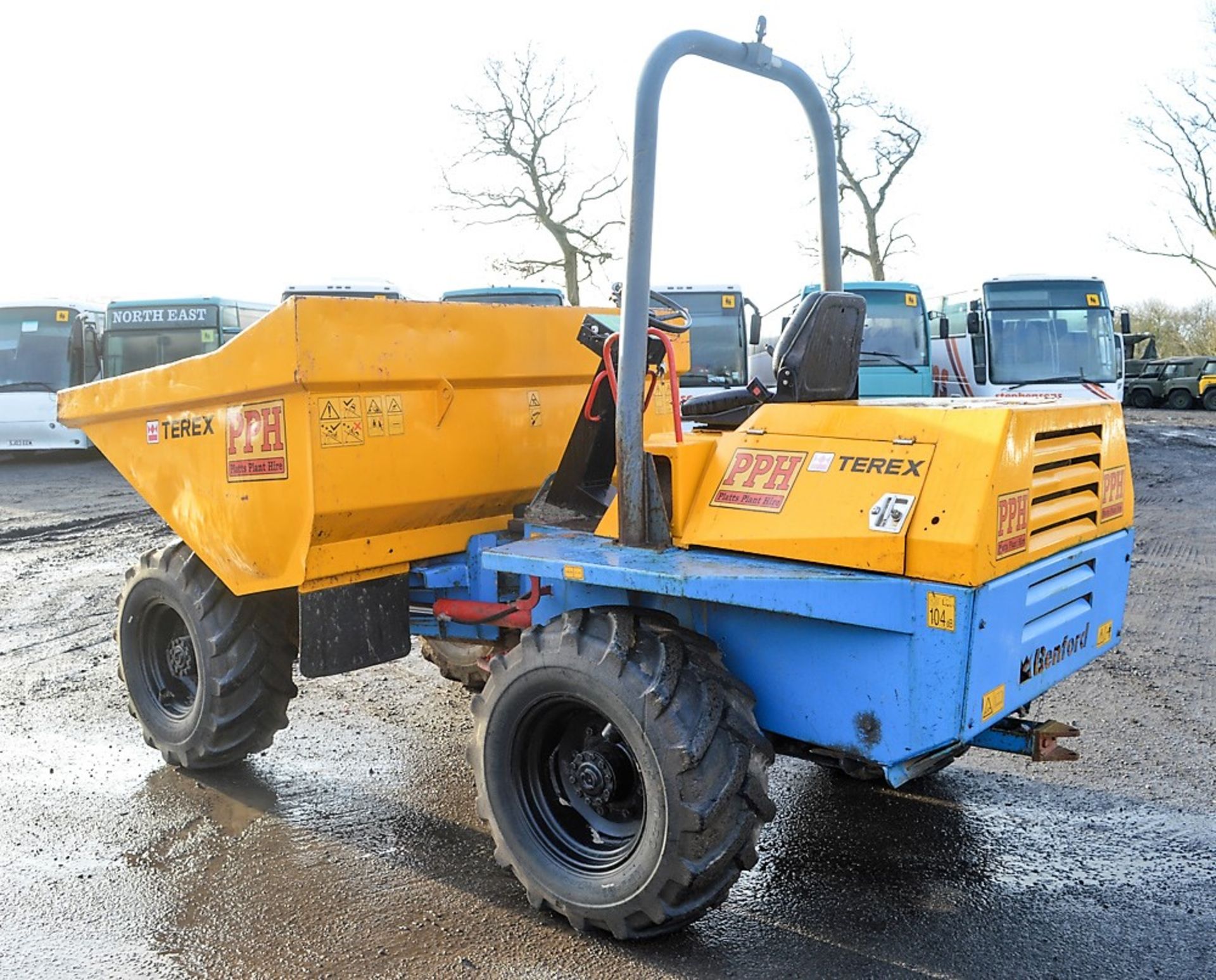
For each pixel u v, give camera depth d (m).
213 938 3.26
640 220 3.24
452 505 4.11
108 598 7.95
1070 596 3.35
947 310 19.89
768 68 3.57
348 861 3.77
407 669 6.16
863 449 3.08
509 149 29.19
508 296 19.00
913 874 3.63
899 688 2.94
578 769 3.34
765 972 3.04
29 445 18.34
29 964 3.12
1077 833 3.92
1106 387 16.22
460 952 3.17
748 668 3.29
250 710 4.38
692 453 3.37
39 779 4.52
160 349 19.06
